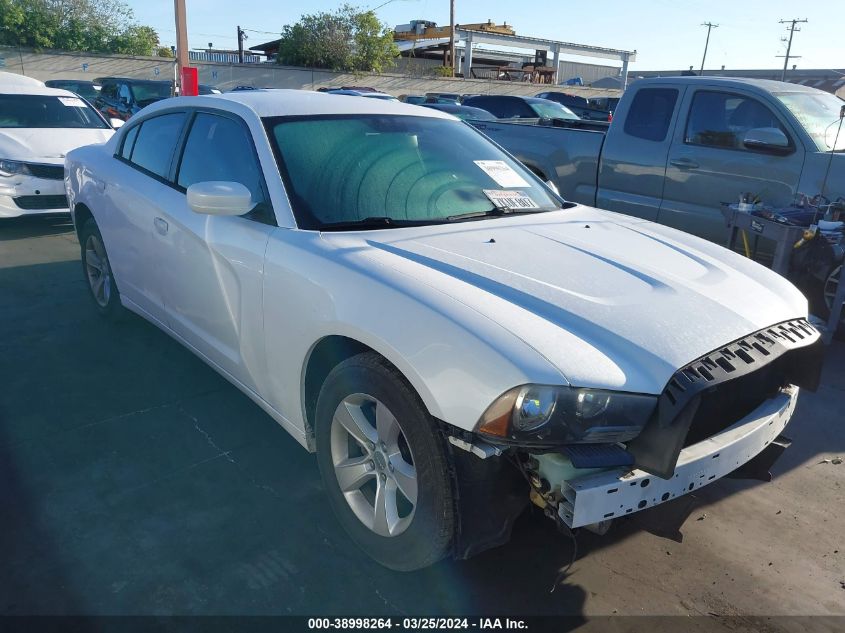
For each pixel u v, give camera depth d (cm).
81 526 280
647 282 262
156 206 378
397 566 249
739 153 584
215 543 273
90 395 394
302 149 321
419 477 227
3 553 263
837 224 480
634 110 664
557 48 4928
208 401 391
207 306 343
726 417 243
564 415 201
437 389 214
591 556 278
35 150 789
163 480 314
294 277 272
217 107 360
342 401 257
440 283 239
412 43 4822
